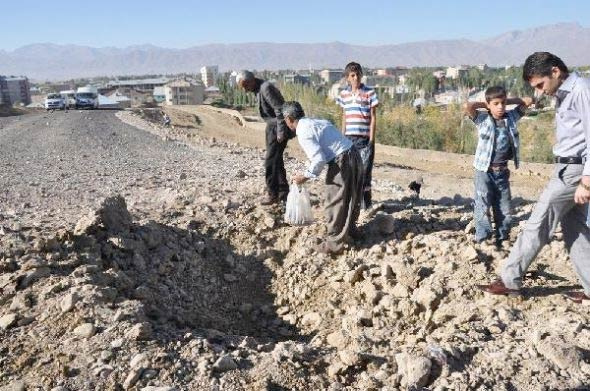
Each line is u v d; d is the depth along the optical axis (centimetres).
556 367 372
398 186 1166
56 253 522
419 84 15050
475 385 359
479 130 547
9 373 375
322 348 421
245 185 882
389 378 373
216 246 648
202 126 4138
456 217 691
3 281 472
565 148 421
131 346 396
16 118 3625
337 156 572
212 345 410
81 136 2164
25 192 913
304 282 582
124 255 560
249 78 693
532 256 457
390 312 493
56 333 413
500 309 451
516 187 1574
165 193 841
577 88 402
